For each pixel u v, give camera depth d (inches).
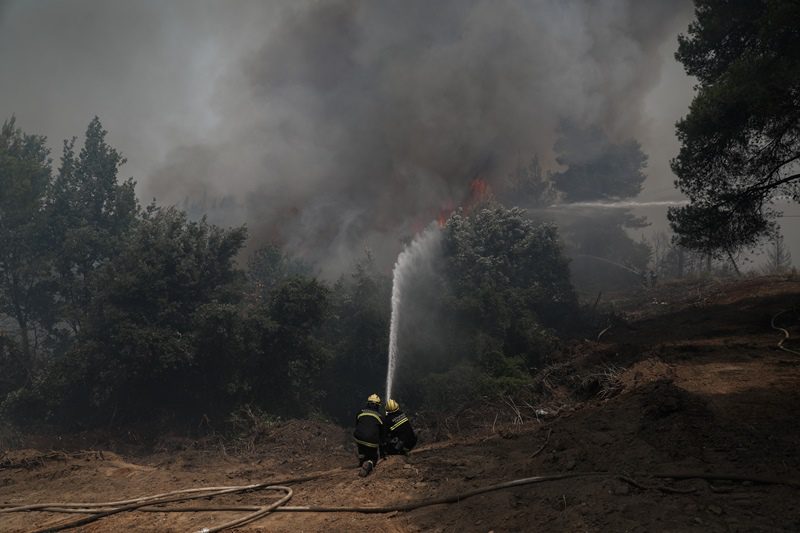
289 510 285.9
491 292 944.9
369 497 291.4
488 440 386.6
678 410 309.4
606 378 495.2
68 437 756.0
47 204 1136.2
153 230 898.1
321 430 576.1
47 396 812.6
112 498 339.0
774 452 249.3
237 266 1001.5
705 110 707.4
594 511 215.6
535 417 464.8
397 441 359.3
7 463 443.5
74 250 1042.7
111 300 831.7
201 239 912.9
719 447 263.4
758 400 349.4
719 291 1074.7
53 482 391.9
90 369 812.0
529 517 226.1
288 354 858.8
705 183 776.3
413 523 249.9
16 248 1070.4
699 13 861.8
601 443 296.7
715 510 200.1
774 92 636.1
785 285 956.0
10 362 979.9
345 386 975.6
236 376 807.1
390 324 954.1
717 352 549.3
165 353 767.7
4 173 1048.8
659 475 238.8
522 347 916.0
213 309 800.3
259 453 496.1
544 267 1076.5
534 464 293.7
